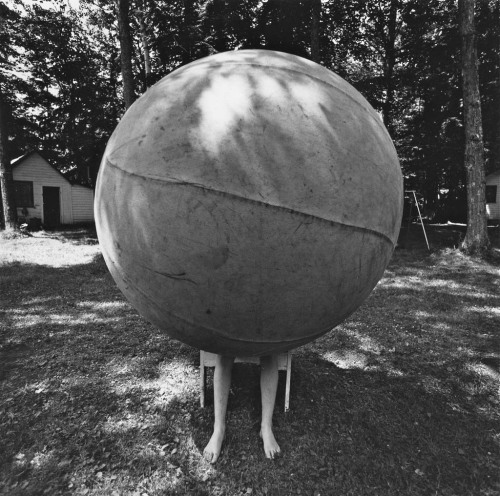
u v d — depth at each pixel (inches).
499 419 118.3
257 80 63.8
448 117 712.4
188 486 92.2
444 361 155.7
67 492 91.2
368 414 119.0
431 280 301.4
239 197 57.9
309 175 59.4
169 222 60.4
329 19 651.5
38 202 813.9
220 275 61.2
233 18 547.2
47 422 115.4
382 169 67.9
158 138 62.1
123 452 103.3
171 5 591.5
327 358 157.6
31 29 725.9
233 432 109.3
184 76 68.1
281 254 60.1
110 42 895.7
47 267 348.2
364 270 69.1
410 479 95.0
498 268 348.8
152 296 68.5
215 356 119.0
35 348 168.1
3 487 92.7
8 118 817.5
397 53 730.8
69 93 877.2
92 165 983.0
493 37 612.4
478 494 91.0
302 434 109.5
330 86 68.7
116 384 136.4
